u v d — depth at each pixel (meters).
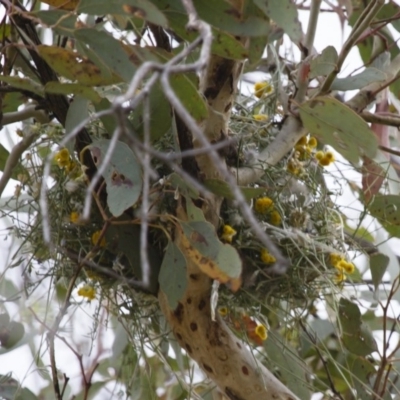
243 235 2.53
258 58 2.47
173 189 2.49
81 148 2.51
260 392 2.55
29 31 2.49
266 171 2.55
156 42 2.49
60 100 2.50
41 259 2.60
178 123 2.46
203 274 2.51
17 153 2.59
